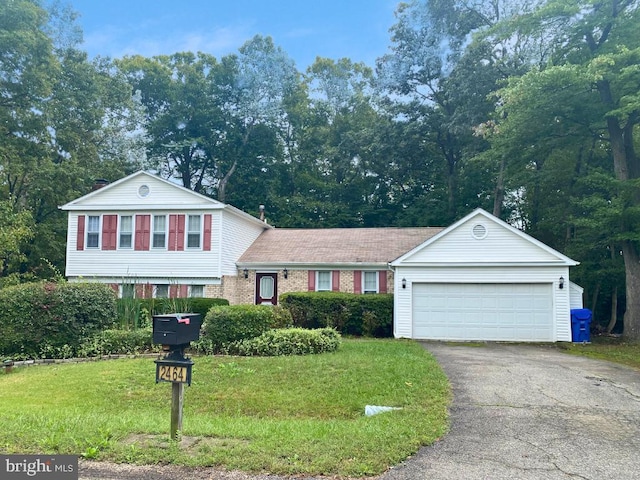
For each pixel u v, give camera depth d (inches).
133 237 831.7
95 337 520.1
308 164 1610.5
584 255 853.8
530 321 654.5
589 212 861.2
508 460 206.4
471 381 370.0
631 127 762.8
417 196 1438.2
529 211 1095.0
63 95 1145.4
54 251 1096.8
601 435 244.5
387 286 792.3
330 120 1697.8
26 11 946.7
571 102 735.7
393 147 1318.9
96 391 355.6
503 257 666.2
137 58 1657.2
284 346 476.1
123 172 1288.1
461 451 216.8
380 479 184.1
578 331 647.1
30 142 1040.2
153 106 1651.1
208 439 227.1
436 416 271.4
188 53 1700.3
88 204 847.1
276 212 1502.2
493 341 655.8
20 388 368.8
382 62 1382.9
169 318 223.1
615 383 373.1
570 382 371.9
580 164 904.9
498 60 1120.8
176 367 223.9
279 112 1638.8
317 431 241.9
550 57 816.3
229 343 489.4
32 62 971.9
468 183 1295.5
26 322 504.1
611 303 892.6
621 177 727.7
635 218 722.2
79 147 1184.2
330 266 807.1
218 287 797.2
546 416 277.4
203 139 1577.3
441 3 1246.9
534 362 470.0
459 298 675.4
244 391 347.9
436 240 685.9
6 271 1030.4
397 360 431.2
